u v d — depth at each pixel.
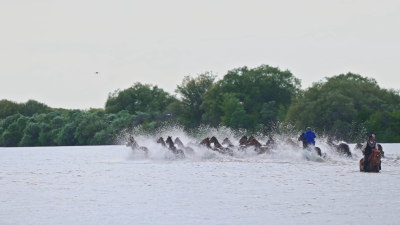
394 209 32.66
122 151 116.31
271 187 43.12
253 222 29.56
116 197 38.72
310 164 65.25
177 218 30.81
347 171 56.03
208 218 30.75
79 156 94.38
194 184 45.69
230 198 37.66
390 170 57.50
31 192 41.88
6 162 79.50
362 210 32.44
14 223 29.89
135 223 29.59
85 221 30.23
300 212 32.12
